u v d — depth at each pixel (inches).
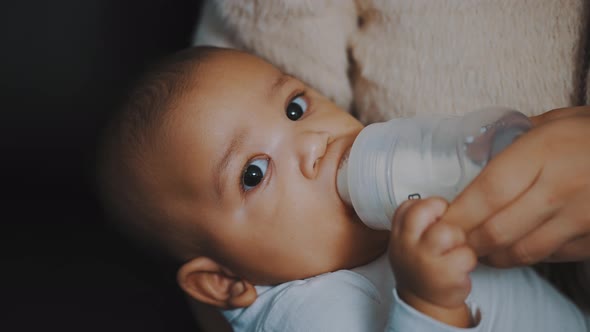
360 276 31.8
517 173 22.9
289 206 31.7
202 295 36.9
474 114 26.1
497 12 32.0
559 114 27.4
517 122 25.4
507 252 24.6
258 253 33.2
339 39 38.3
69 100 48.6
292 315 31.8
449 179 25.9
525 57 31.7
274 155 32.2
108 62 48.7
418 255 23.9
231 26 39.5
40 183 50.6
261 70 35.2
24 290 48.3
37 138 49.2
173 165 34.1
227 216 33.3
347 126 33.4
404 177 27.1
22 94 48.3
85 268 49.7
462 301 24.7
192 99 34.1
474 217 23.5
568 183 22.5
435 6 33.4
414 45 34.5
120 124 36.5
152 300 48.4
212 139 33.1
